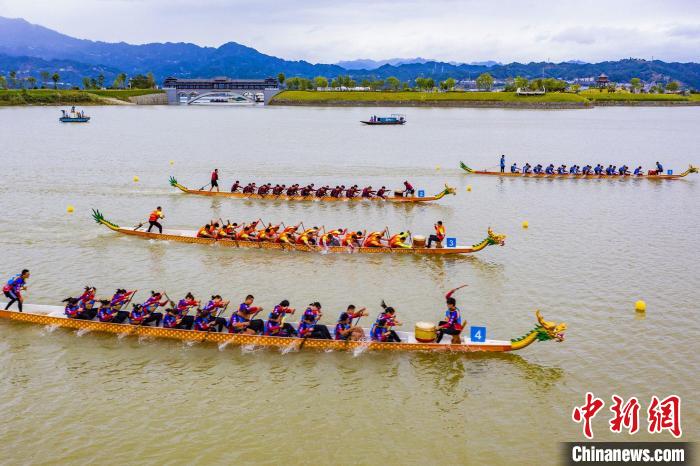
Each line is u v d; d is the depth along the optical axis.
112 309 24.97
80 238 39.19
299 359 22.92
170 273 32.62
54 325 25.31
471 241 40.25
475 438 18.12
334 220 46.06
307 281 31.66
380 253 36.91
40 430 18.23
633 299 29.36
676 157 91.31
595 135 129.62
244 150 95.44
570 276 32.84
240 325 23.80
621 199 55.84
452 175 70.25
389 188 61.47
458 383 21.31
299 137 121.62
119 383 21.05
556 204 53.22
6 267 33.00
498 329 25.83
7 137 109.75
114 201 51.62
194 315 26.69
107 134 121.50
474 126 157.75
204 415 19.12
